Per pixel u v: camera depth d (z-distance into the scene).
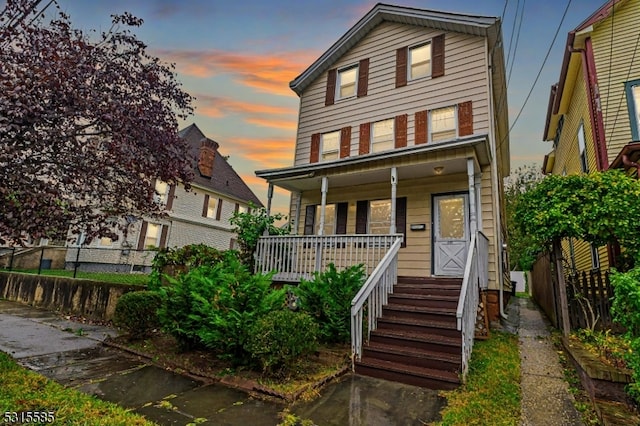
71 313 9.27
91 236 4.24
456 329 5.16
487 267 8.09
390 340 5.41
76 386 4.25
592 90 8.89
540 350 5.81
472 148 7.45
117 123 4.11
